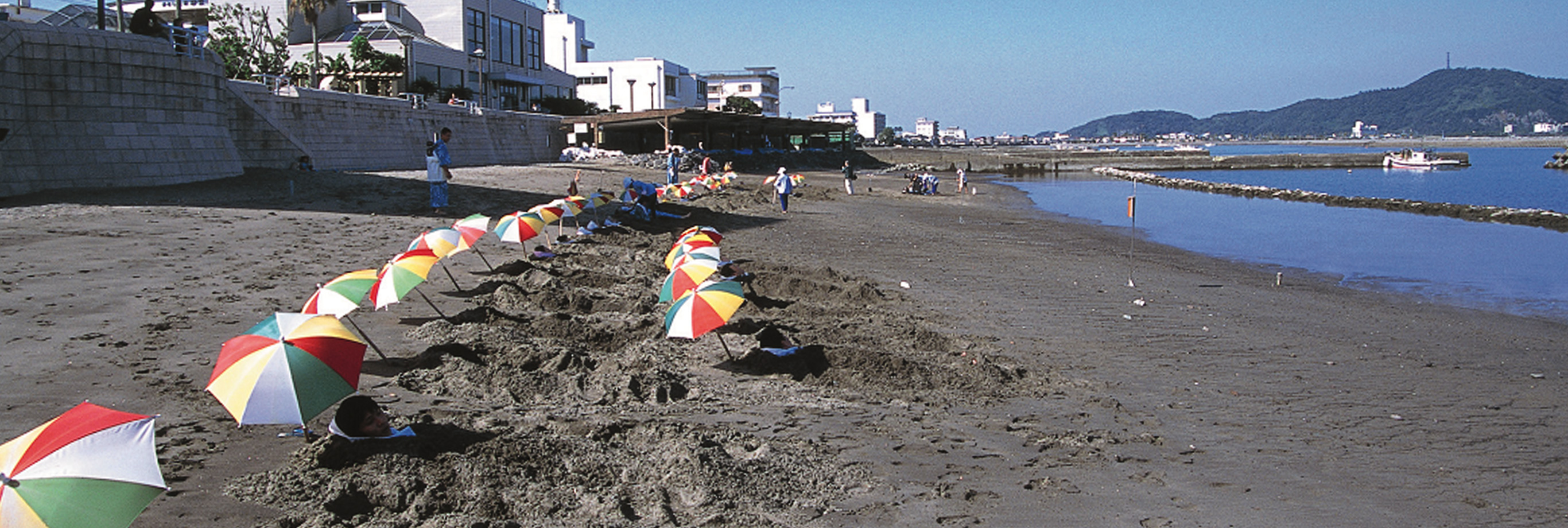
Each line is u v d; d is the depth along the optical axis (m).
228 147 25.22
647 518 5.16
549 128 57.75
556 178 34.75
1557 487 6.39
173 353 7.90
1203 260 20.38
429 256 9.09
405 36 50.00
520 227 13.51
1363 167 94.19
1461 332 12.52
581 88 96.25
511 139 52.47
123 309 9.49
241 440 5.86
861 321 11.12
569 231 18.55
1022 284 15.59
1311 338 11.66
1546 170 85.94
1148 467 6.48
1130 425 7.48
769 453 6.17
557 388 7.51
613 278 12.90
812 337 9.98
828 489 5.74
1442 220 31.88
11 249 12.80
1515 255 21.73
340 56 49.12
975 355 9.48
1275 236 26.06
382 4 58.41
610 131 62.16
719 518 5.16
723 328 10.08
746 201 30.25
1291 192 44.38
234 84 28.41
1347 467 6.67
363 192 22.92
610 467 5.77
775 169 63.81
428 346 8.60
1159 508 5.69
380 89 49.50
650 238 18.25
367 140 37.56
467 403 6.99
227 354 5.50
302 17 55.75
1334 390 8.98
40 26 19.92
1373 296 15.65
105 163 20.92
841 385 8.27
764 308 11.70
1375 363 10.28
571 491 5.39
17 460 3.85
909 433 6.96
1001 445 6.80
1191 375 9.41
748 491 5.53
